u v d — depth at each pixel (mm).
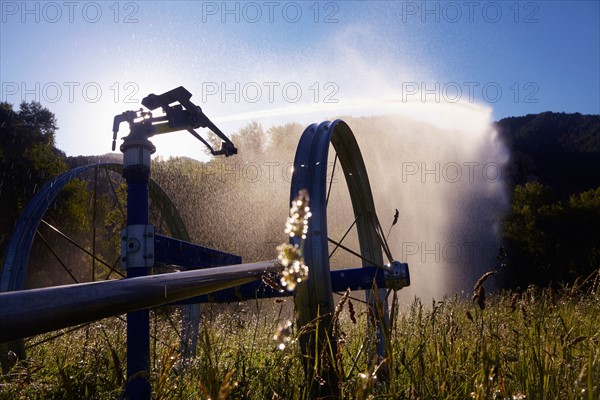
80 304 1087
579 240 36969
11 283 3641
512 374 2168
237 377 2307
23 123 42719
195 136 3113
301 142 3195
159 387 1361
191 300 3582
